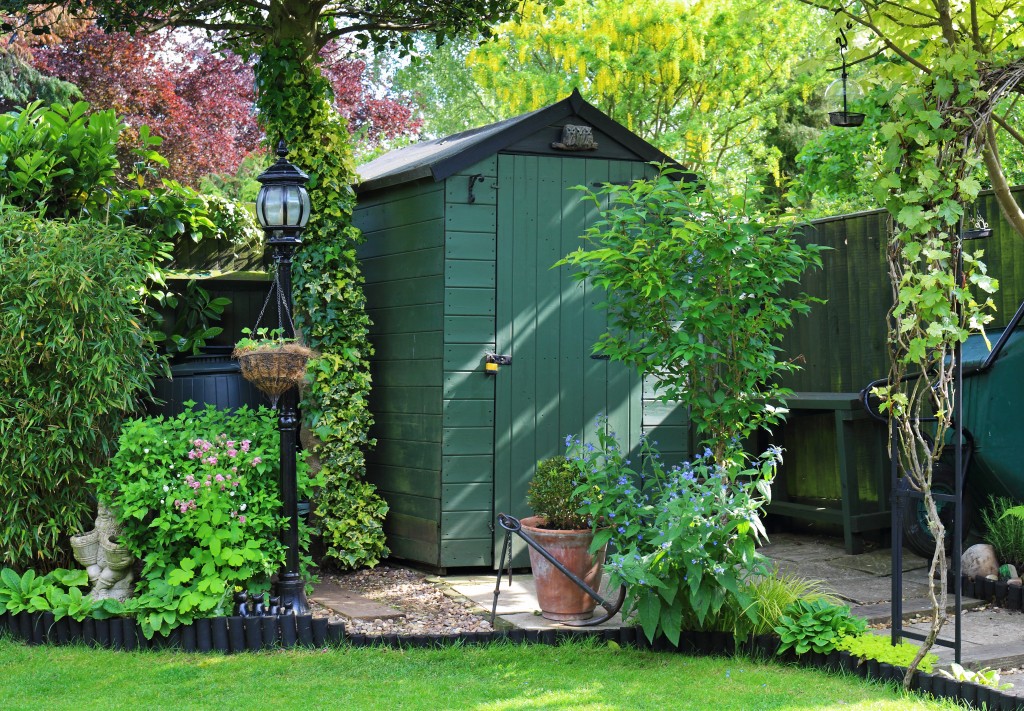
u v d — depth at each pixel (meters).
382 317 7.43
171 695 4.21
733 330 5.18
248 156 17.92
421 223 6.96
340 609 5.66
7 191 6.66
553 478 5.59
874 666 4.39
